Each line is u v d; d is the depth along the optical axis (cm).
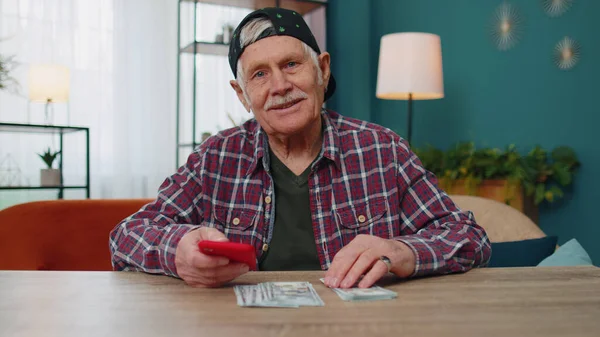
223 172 134
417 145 443
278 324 63
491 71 378
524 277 95
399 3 461
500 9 369
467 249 103
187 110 459
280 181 133
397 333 60
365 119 483
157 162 445
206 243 82
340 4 502
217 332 60
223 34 438
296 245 129
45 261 158
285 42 120
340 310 70
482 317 67
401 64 332
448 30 414
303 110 123
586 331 61
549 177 325
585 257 153
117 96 427
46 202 162
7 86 388
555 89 334
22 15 395
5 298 78
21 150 397
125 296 79
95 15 420
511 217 195
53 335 60
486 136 383
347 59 496
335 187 131
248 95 126
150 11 440
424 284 89
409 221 128
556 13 332
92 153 421
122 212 170
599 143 308
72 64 412
